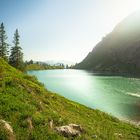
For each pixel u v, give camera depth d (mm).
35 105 16609
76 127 14844
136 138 20281
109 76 140750
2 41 92125
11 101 14859
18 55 91875
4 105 13977
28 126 12664
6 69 33469
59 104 23484
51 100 23250
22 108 14320
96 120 23578
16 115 13312
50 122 14055
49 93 26250
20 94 17469
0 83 18625
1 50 92250
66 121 15797
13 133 11586
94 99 51344
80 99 50531
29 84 23875
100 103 46469
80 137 13742
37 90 22922
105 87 77250
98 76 139500
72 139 13266
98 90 68562
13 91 17500
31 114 13828
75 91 64062
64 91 63188
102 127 20922
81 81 100062
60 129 13562
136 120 32531
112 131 20453
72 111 23562
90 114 25375
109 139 17047
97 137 15641
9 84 19234
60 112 19953
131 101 49688
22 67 92375
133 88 74938
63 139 12664
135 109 40875
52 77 125000
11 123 12383
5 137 10773
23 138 11547
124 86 80812
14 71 34656
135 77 129750
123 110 39938
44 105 18734
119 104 45750
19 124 12602
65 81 98750
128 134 21203
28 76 29969
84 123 19312
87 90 67875
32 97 18266
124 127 23469
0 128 11102
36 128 12836
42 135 12266
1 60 38969
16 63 91125
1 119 12234
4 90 17172
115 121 26031
